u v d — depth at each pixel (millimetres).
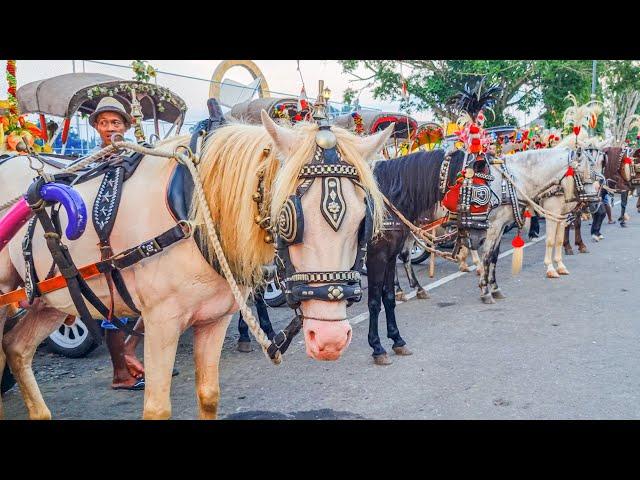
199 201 2211
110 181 2420
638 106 31109
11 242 2758
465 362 4363
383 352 4434
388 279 4633
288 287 1890
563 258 9164
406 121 8453
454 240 5516
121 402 3840
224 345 5113
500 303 6285
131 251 2213
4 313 2969
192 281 2238
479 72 17812
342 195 1824
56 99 4754
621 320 5336
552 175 7246
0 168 3191
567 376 3965
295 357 4703
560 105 18906
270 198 2055
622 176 12141
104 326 3607
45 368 4633
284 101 6109
